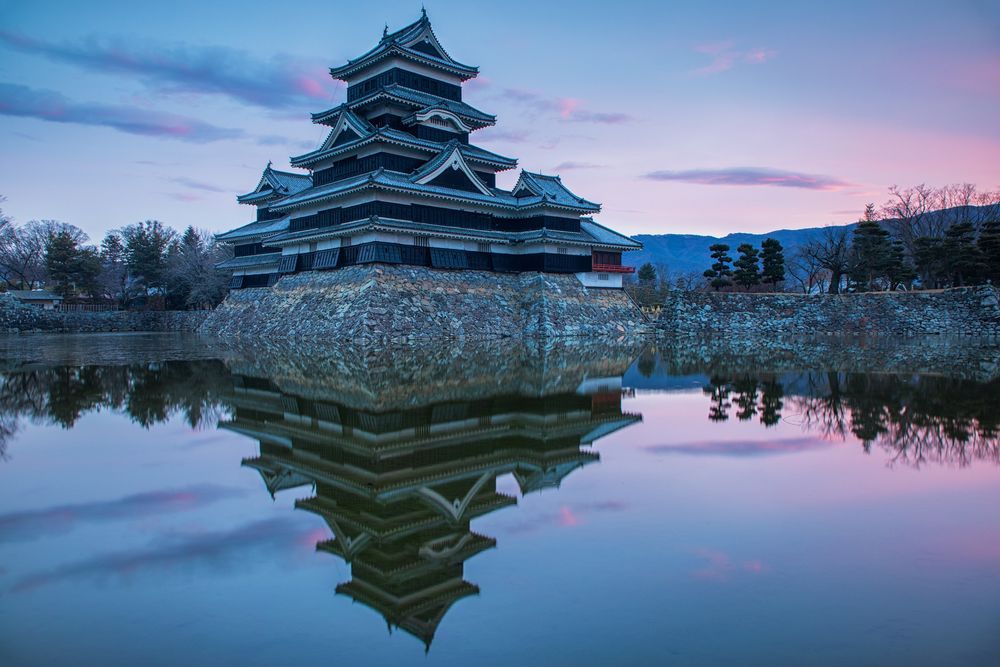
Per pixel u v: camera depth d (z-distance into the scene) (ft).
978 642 20.71
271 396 68.44
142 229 271.69
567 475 40.29
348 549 28.78
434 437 50.65
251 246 192.44
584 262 168.35
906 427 54.03
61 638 21.36
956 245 190.49
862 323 180.86
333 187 147.84
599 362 106.01
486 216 158.40
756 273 201.36
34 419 57.06
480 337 138.51
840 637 21.03
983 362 104.32
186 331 222.89
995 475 39.55
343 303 130.82
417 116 152.46
